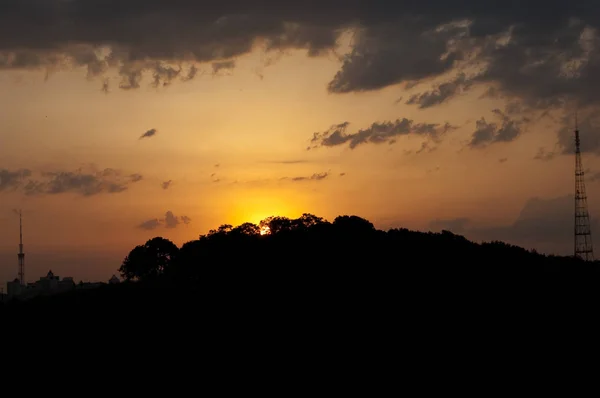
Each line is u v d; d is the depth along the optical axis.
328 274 77.00
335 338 66.88
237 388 61.19
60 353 66.00
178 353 65.56
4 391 61.31
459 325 69.12
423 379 62.25
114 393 60.97
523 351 66.19
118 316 71.31
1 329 69.69
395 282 75.62
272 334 67.62
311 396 60.12
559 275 81.69
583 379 62.94
